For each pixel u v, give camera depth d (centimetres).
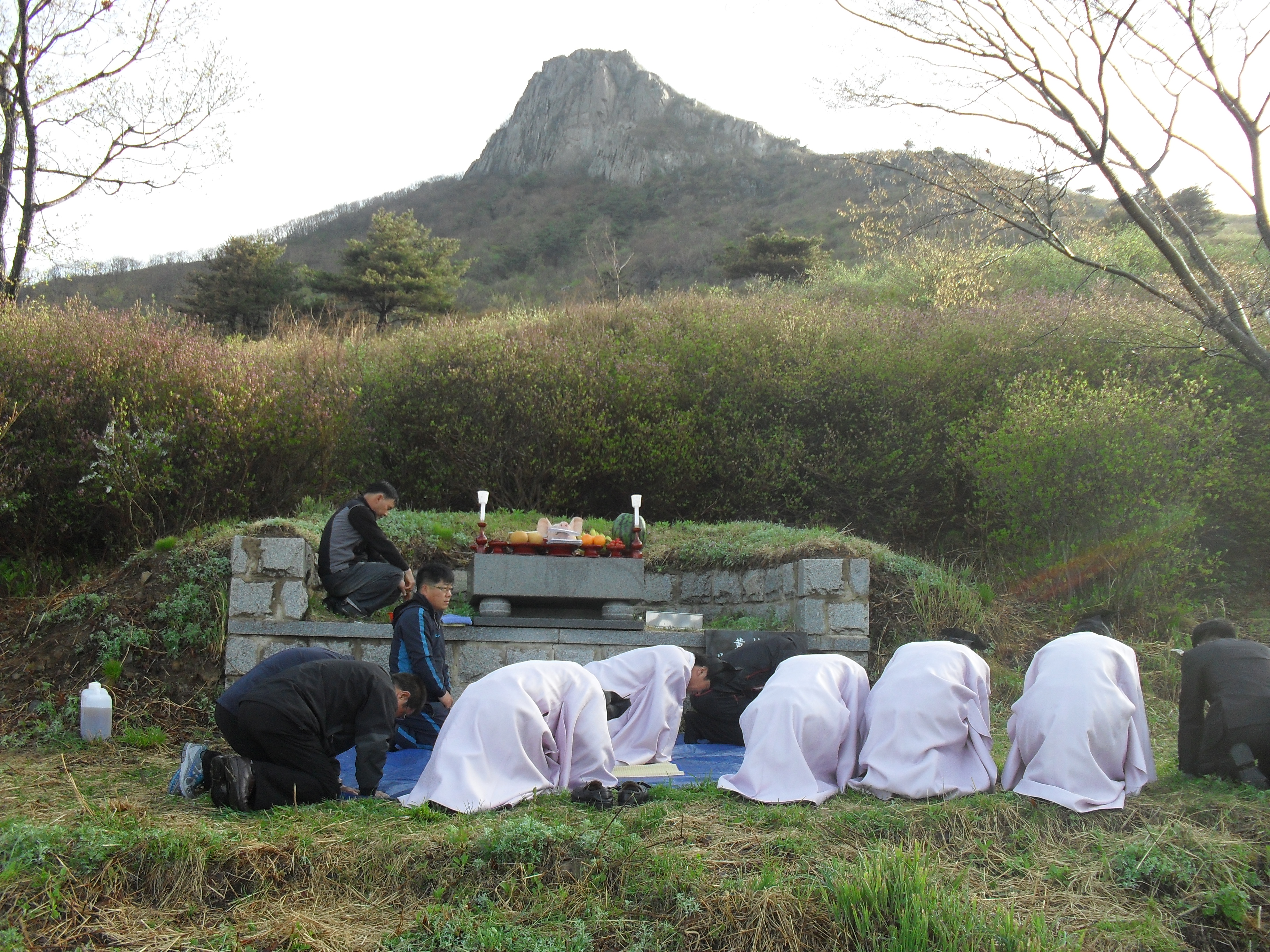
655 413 1243
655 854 448
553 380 1243
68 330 1077
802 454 1227
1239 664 554
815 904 419
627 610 826
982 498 1110
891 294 1945
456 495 1238
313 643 769
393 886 434
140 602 807
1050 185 1000
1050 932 416
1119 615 963
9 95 1423
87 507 983
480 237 8188
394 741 685
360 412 1280
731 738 733
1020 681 840
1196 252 959
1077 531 1009
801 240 3569
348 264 3491
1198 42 891
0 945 378
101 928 397
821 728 554
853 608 836
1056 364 1220
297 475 1114
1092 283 1752
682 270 5300
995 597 991
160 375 1031
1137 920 429
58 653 773
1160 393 1076
